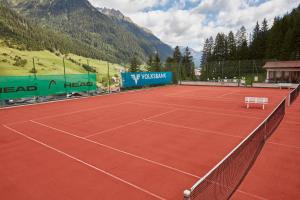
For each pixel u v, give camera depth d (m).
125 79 33.78
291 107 20.17
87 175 8.11
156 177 7.98
